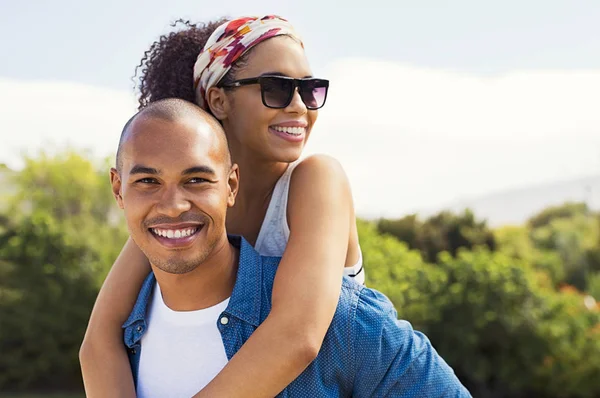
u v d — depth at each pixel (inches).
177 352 78.6
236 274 80.1
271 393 72.3
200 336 78.2
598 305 655.1
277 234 89.0
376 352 78.2
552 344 579.2
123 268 89.4
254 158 91.4
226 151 76.8
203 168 73.3
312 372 77.0
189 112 75.5
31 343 609.0
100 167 785.6
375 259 567.2
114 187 79.4
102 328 85.0
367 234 608.7
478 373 571.5
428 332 577.3
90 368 82.8
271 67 89.3
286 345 72.4
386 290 551.5
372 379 78.8
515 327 574.9
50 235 625.9
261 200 92.2
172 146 72.9
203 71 93.5
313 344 72.9
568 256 948.6
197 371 77.5
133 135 74.5
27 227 628.1
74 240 631.8
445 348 575.8
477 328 576.1
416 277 593.0
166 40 99.4
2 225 670.5
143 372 80.7
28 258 618.5
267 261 82.7
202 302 78.5
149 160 72.7
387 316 80.0
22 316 609.0
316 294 74.7
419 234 924.0
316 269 76.4
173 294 78.9
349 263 90.1
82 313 621.0
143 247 74.8
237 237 83.0
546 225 1441.9
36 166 758.5
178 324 79.2
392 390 79.5
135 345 82.4
